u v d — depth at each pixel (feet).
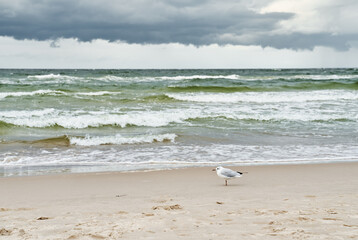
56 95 91.20
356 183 27.55
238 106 80.38
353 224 16.20
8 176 31.86
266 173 32.17
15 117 62.95
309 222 16.55
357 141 50.14
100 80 153.38
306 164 36.47
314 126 60.95
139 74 244.63
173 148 45.55
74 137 49.73
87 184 28.66
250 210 19.08
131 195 24.48
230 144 48.03
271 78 175.22
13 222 17.76
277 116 67.62
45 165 36.83
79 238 14.87
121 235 15.06
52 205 21.85
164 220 17.25
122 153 42.78
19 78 156.46
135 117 62.49
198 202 21.48
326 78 179.52
